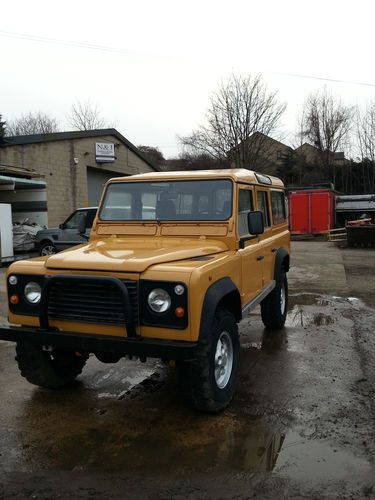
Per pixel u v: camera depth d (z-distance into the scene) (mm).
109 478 3127
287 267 7176
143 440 3625
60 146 21594
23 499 2918
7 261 13703
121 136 25891
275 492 2951
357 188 43688
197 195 4820
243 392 4539
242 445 3529
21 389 4715
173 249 4223
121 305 3674
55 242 14469
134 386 4766
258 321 7383
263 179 5969
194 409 4039
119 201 5137
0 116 25812
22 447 3541
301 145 45500
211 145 31578
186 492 2967
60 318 3908
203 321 3578
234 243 4574
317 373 5047
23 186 17406
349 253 17500
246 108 29969
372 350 5855
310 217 25156
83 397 4496
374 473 3139
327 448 3467
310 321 7375
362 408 4148
